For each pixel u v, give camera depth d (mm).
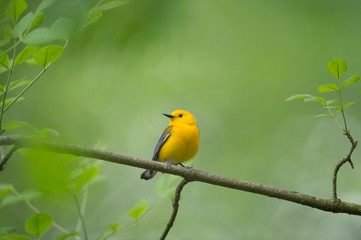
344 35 13359
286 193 6102
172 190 6359
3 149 6090
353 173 15273
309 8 13117
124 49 9734
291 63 14469
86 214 13438
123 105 12633
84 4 5750
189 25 10609
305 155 15516
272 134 15797
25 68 11250
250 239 13867
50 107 11180
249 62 14609
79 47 9758
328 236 14094
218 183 6234
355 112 15703
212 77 15016
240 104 15703
